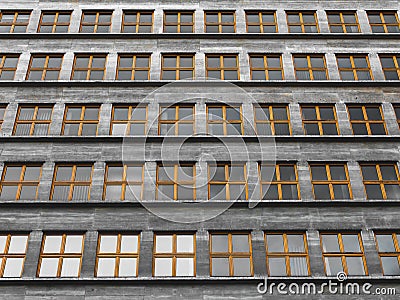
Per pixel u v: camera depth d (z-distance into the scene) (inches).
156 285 798.5
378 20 1153.4
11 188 901.8
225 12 1151.6
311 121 990.4
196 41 1093.1
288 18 1152.2
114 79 1037.2
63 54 1075.9
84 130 973.8
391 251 841.5
